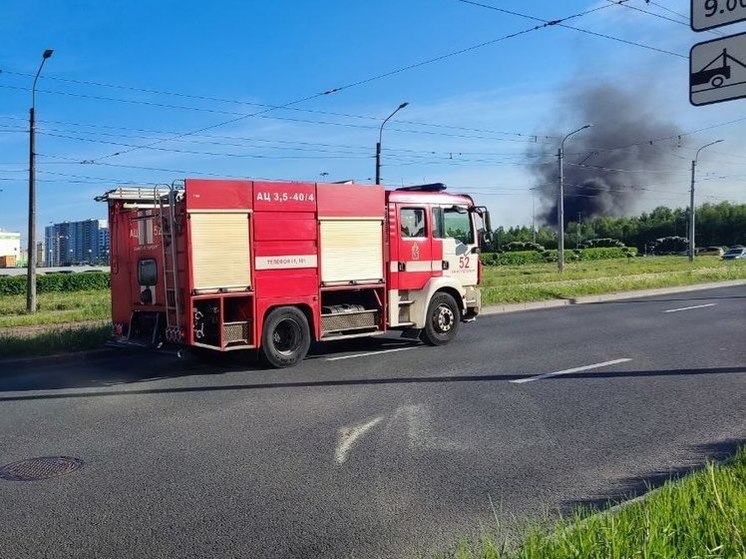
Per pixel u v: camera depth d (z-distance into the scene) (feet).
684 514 13.15
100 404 28.55
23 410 27.71
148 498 17.44
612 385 30.22
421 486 18.06
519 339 46.14
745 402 26.68
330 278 38.52
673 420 24.17
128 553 14.34
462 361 37.40
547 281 106.93
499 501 16.89
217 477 18.98
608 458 20.10
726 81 14.74
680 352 39.06
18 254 417.28
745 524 12.60
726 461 17.98
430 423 24.29
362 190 39.93
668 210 408.46
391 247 41.32
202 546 14.64
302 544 14.67
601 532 12.34
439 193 44.42
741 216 356.38
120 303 39.37
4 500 17.44
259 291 35.76
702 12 15.03
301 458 20.56
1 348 40.19
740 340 43.47
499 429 23.40
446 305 44.37
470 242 46.37
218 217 34.47
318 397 28.89
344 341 46.96
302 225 37.35
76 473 19.48
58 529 15.60
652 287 93.04
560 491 17.48
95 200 36.29
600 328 51.37
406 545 14.52
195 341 34.06
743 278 112.98
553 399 27.73
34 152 76.54
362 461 20.20
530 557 11.94
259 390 30.68
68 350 42.14
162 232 34.99
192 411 26.84
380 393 29.43
